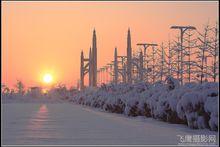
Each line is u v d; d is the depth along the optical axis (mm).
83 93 85250
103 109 50531
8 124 24297
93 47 95000
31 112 41375
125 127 22375
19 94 161500
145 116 32875
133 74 75062
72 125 23734
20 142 15195
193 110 22016
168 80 31359
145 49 66188
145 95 33656
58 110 47781
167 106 27156
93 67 95000
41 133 18719
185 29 49281
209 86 24531
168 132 19391
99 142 15211
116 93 49562
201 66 49375
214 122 20047
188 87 26938
